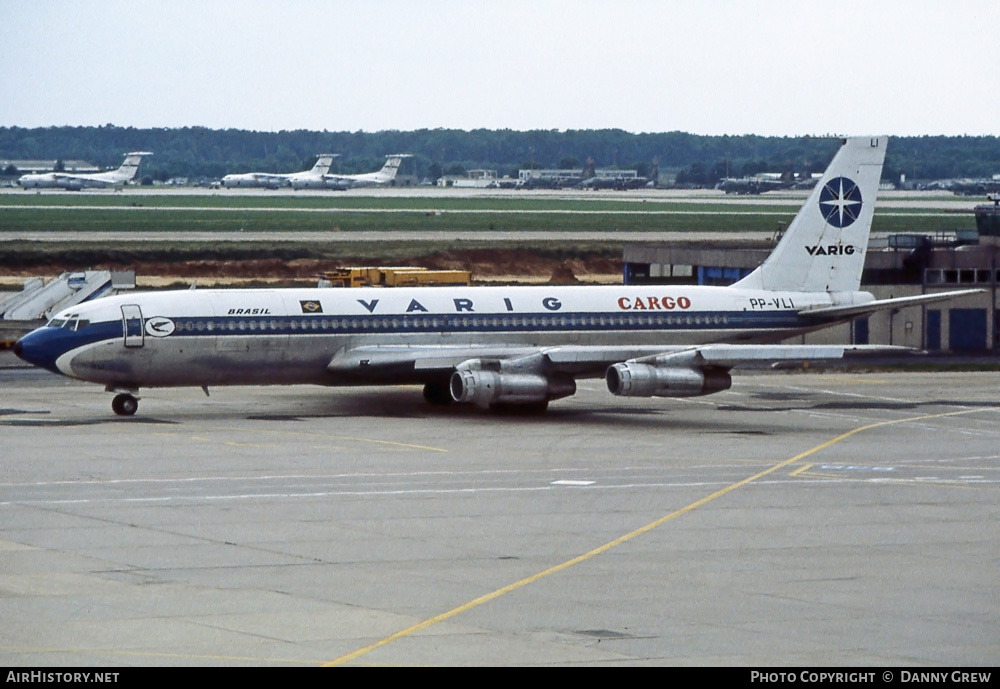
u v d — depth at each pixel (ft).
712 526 408.87
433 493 460.96
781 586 333.83
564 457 543.39
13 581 332.19
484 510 431.84
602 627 295.28
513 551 372.17
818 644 282.97
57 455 533.55
